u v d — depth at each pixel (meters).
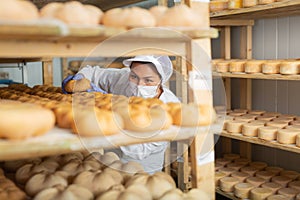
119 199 0.99
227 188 2.79
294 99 3.15
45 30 0.76
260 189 2.65
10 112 0.81
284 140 2.42
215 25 3.24
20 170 1.21
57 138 0.84
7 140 0.80
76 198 1.00
